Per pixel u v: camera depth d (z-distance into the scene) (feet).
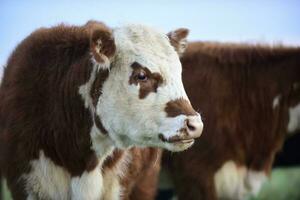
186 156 36.73
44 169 27.91
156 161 31.48
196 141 36.55
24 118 27.84
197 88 36.96
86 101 27.04
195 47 38.34
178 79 26.02
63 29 28.99
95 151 27.66
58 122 27.55
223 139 36.81
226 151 36.91
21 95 28.07
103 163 28.66
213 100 36.88
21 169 28.12
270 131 38.19
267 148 38.24
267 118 37.99
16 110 28.02
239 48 38.34
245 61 37.99
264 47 38.58
